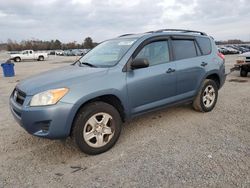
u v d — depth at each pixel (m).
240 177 2.80
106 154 3.50
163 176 2.88
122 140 3.95
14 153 3.63
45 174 3.04
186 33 4.94
